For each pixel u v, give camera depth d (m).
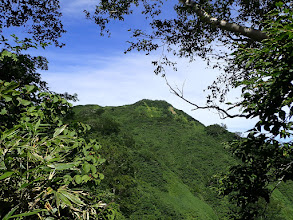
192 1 5.93
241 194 3.84
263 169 3.70
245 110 2.99
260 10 5.57
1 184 1.94
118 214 2.78
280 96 2.68
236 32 5.11
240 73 6.15
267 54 2.67
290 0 3.07
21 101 2.92
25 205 1.85
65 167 1.84
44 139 2.27
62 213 2.25
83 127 3.48
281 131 3.19
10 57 3.63
